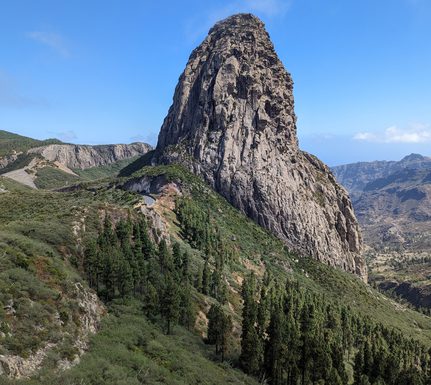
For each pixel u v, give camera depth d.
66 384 47.09
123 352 60.88
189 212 161.75
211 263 132.00
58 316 57.62
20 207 140.00
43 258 67.12
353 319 142.62
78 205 113.19
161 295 82.25
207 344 83.81
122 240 96.38
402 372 101.31
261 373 83.94
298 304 122.12
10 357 45.78
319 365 87.56
